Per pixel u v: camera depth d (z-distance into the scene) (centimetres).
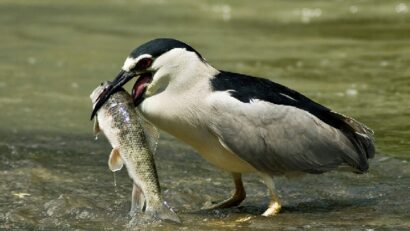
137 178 1034
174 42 1087
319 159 1112
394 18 2673
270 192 1115
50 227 1073
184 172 1311
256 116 1087
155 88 1091
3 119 1631
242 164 1109
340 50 2253
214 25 2644
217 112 1081
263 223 1068
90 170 1317
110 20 2700
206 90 1088
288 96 1131
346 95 1759
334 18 2714
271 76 1959
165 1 3019
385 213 1097
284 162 1106
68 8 2892
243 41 2400
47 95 1833
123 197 1185
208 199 1191
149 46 1078
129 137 1031
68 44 2361
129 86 1856
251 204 1170
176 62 1079
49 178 1270
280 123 1095
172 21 2692
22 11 2822
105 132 1039
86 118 1647
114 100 1048
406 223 1052
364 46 2295
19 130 1552
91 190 1216
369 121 1546
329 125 1120
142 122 1101
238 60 2144
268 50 2277
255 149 1090
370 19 2675
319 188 1224
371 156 1148
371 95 1756
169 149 1440
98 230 1059
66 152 1416
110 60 2177
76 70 2078
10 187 1220
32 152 1409
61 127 1577
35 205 1151
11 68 2092
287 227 1048
